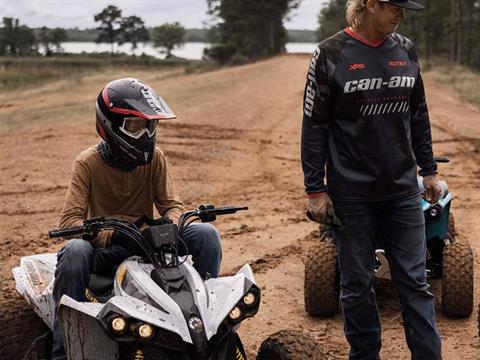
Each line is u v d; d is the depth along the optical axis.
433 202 4.71
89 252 4.32
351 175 4.41
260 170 14.20
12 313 4.84
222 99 30.98
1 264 8.04
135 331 3.62
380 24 4.24
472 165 14.43
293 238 9.15
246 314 3.87
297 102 28.73
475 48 82.50
